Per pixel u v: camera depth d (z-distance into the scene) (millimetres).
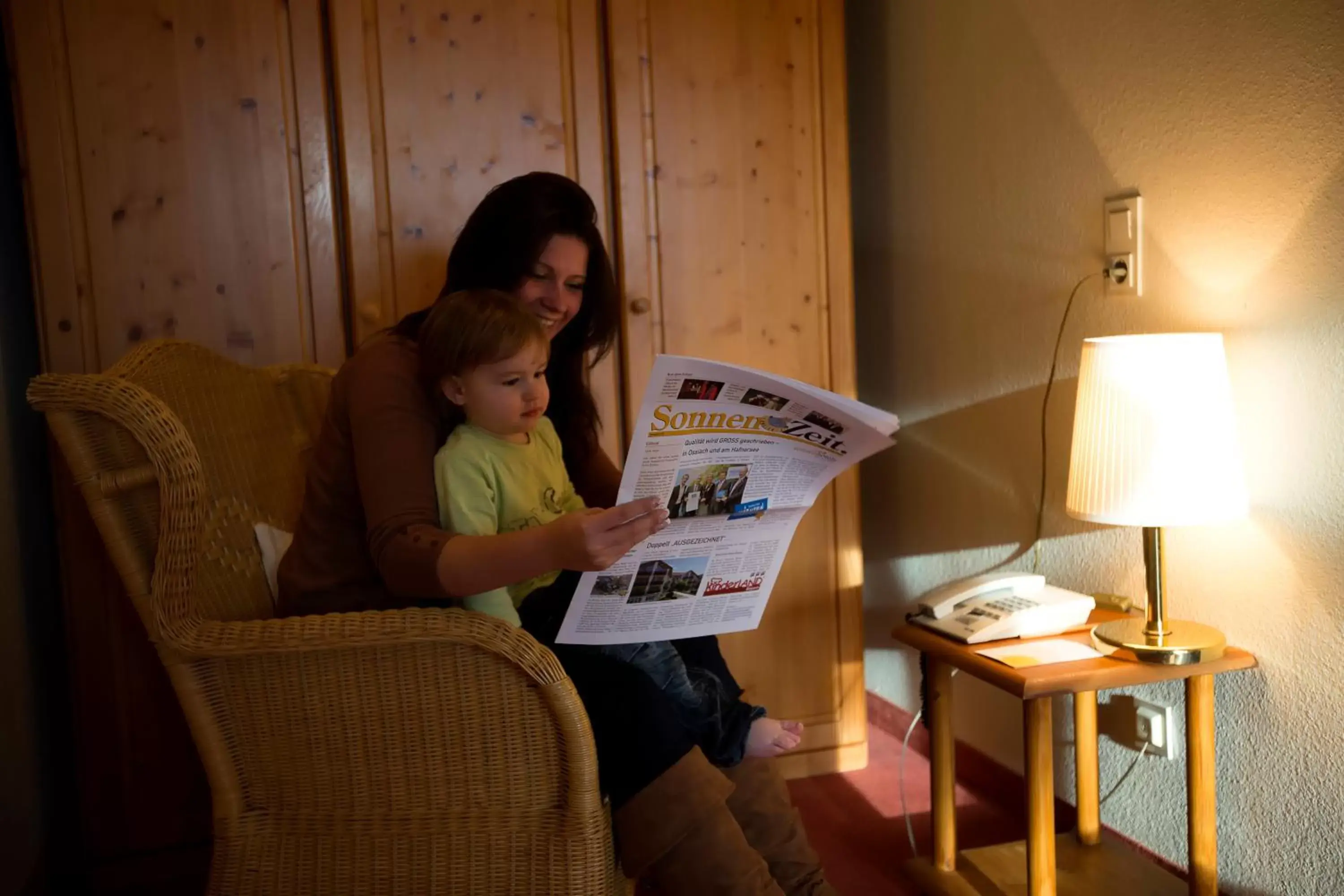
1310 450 1461
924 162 2260
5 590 1650
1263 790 1573
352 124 1919
